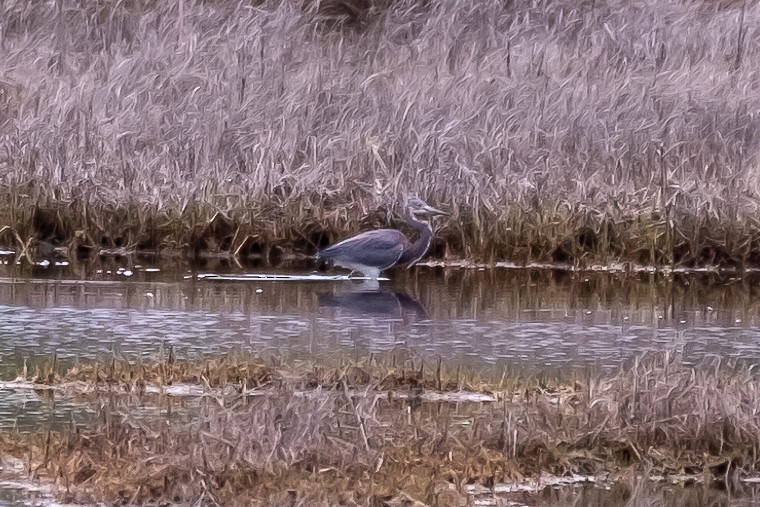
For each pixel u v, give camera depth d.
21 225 15.77
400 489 7.56
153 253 15.91
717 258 16.14
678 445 8.51
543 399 9.36
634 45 19.55
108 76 18.16
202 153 16.80
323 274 15.20
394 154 16.75
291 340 11.59
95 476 7.66
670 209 16.11
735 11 21.31
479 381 10.12
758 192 16.53
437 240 16.11
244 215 15.99
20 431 8.59
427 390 9.84
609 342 11.85
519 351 11.38
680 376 9.48
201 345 11.28
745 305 13.95
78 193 16.00
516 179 16.41
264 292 13.94
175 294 13.68
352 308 13.19
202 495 7.27
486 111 17.28
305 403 8.98
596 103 17.47
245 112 17.33
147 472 7.66
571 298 14.10
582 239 16.14
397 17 20.67
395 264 14.91
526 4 20.97
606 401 9.07
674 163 17.16
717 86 18.17
